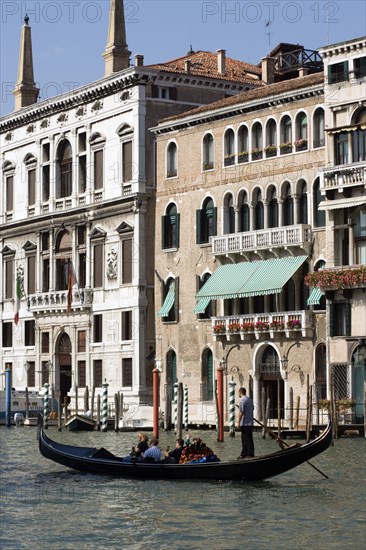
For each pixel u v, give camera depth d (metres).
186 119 68.56
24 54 85.81
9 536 32.12
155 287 71.00
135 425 65.94
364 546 30.36
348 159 59.25
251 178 64.81
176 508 35.78
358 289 58.69
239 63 80.25
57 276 80.06
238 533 32.12
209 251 67.06
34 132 82.62
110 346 74.75
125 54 76.25
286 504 36.00
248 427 41.81
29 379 82.31
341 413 57.25
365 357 58.12
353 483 39.91
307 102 61.88
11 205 85.12
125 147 73.88
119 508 35.97
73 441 58.66
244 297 64.94
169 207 70.31
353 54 59.25
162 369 70.06
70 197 78.75
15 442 59.41
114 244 74.69
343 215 59.62
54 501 37.38
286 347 62.38
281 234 62.28
